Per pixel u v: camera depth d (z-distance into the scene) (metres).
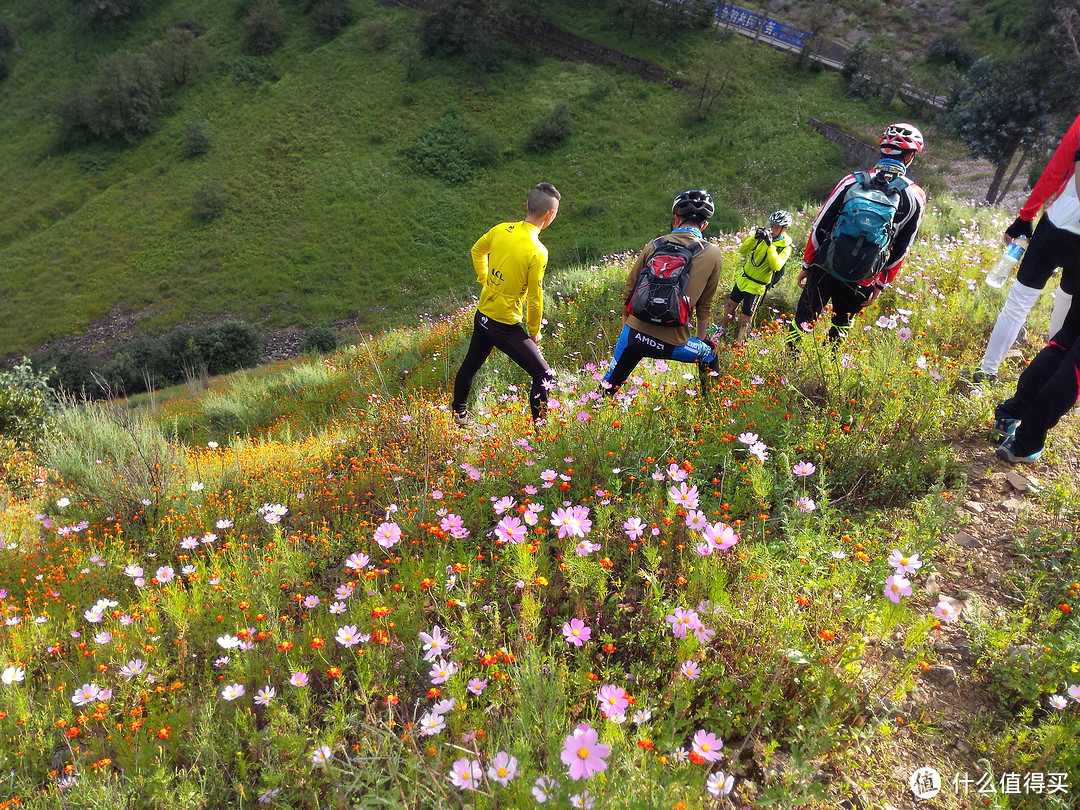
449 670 2.25
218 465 6.41
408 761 1.99
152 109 55.56
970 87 32.72
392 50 57.28
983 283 5.96
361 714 2.50
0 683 3.20
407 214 46.94
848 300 4.64
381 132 52.00
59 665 3.49
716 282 4.12
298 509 4.76
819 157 45.19
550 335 9.15
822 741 2.01
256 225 47.28
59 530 5.25
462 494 3.71
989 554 3.03
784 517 2.94
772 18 63.75
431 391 8.38
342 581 3.58
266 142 52.50
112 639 3.32
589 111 51.88
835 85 51.88
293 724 2.40
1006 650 2.50
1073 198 3.50
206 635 3.30
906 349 4.44
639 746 1.88
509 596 2.93
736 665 2.41
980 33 60.25
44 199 52.41
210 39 61.12
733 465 3.42
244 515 4.91
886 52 53.72
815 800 2.01
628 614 2.73
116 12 64.50
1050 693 2.28
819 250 4.52
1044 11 31.45
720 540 2.38
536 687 2.10
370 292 42.72
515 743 1.96
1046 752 2.09
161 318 42.25
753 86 51.81
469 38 54.94
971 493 3.42
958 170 40.97
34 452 9.95
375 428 5.58
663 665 2.45
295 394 12.12
